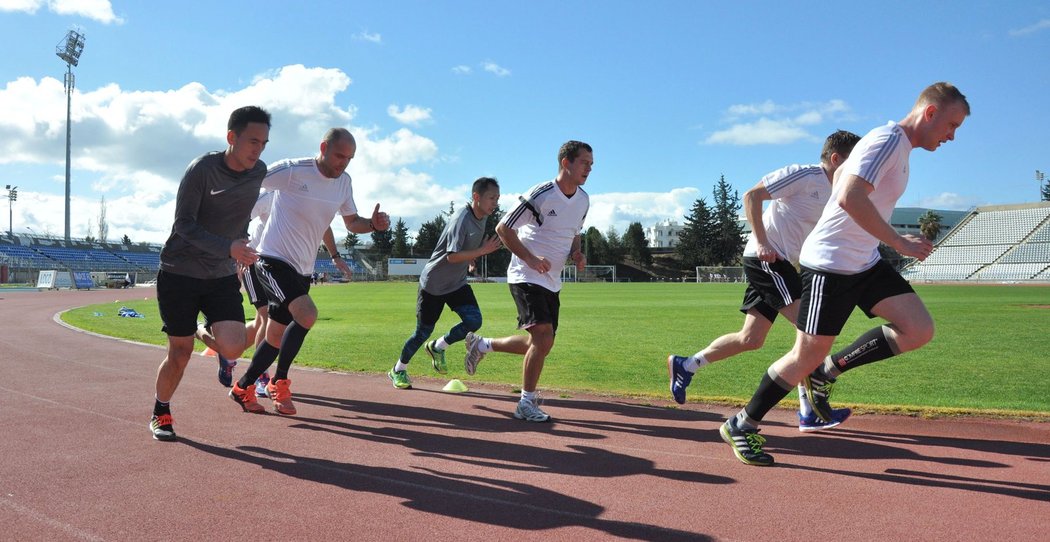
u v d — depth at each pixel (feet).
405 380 20.44
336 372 23.73
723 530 8.61
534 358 15.76
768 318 15.88
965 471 11.46
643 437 14.08
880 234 10.48
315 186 16.43
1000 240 199.00
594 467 11.69
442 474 11.16
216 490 10.18
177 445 12.94
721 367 24.82
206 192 12.83
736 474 11.29
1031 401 18.01
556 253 15.98
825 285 11.62
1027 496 10.07
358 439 13.70
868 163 10.64
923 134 11.28
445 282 20.21
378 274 266.57
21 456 12.03
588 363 26.03
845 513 9.28
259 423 15.08
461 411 16.90
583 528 8.66
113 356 26.43
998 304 66.69
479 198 20.04
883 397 18.67
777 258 15.20
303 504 9.57
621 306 69.10
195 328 13.35
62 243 200.54
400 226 330.13
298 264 16.61
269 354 16.21
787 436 14.32
